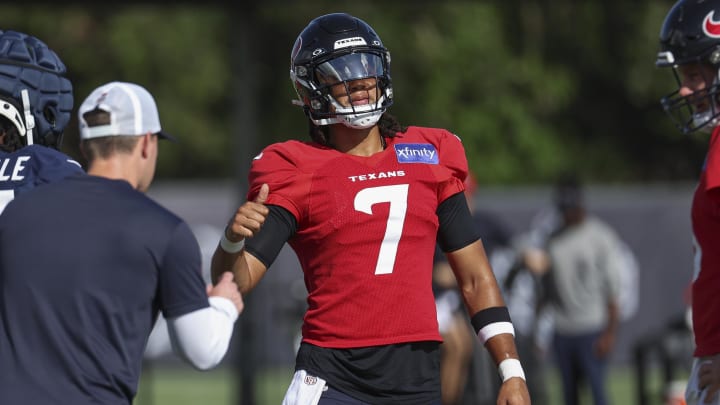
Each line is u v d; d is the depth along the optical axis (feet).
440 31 279.49
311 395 48.83
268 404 138.72
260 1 118.21
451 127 278.05
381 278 48.85
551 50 291.58
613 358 166.91
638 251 168.25
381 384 48.78
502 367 50.03
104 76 294.46
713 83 53.31
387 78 50.01
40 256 43.78
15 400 42.78
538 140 282.15
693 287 50.93
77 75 294.05
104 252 43.73
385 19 274.77
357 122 49.32
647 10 285.84
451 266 51.85
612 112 300.40
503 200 166.20
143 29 293.02
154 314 45.01
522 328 127.13
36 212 44.55
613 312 114.73
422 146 50.75
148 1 116.78
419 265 49.57
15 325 43.57
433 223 49.98
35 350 43.29
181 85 295.89
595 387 114.21
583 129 300.20
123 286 43.65
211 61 296.92
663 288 168.14
